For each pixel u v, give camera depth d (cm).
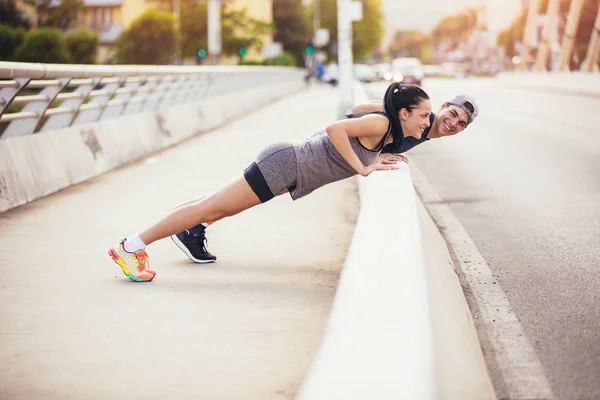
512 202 806
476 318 434
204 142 1484
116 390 332
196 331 404
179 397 324
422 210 641
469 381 301
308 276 516
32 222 712
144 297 467
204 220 508
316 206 791
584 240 621
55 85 907
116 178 1000
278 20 9606
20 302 459
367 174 483
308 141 497
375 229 364
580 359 366
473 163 1134
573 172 1007
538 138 1459
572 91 3161
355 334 240
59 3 6694
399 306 262
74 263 555
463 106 495
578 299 464
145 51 6000
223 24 6812
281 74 4038
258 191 494
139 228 680
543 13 8469
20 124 918
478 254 590
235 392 328
